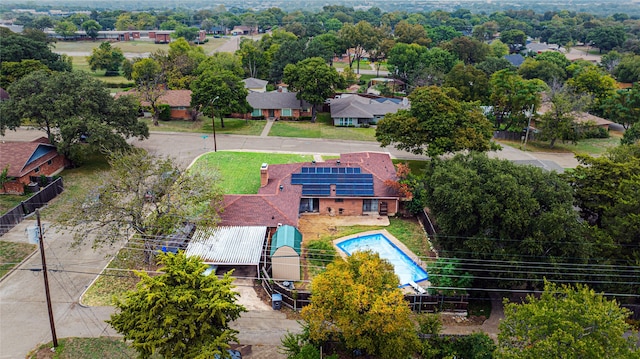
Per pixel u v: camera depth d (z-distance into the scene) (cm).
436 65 11569
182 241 4131
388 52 13600
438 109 5894
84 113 5919
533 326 2569
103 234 3922
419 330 3231
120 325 2581
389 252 4391
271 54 12750
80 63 14875
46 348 3094
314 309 2872
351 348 2908
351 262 3052
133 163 4075
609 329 2402
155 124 8294
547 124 7500
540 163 6875
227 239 4141
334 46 13850
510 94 8075
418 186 4991
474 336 3111
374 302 2725
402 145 5997
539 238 3522
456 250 3769
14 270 3897
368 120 8819
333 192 5047
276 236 4122
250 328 3388
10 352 3059
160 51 11231
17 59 10369
